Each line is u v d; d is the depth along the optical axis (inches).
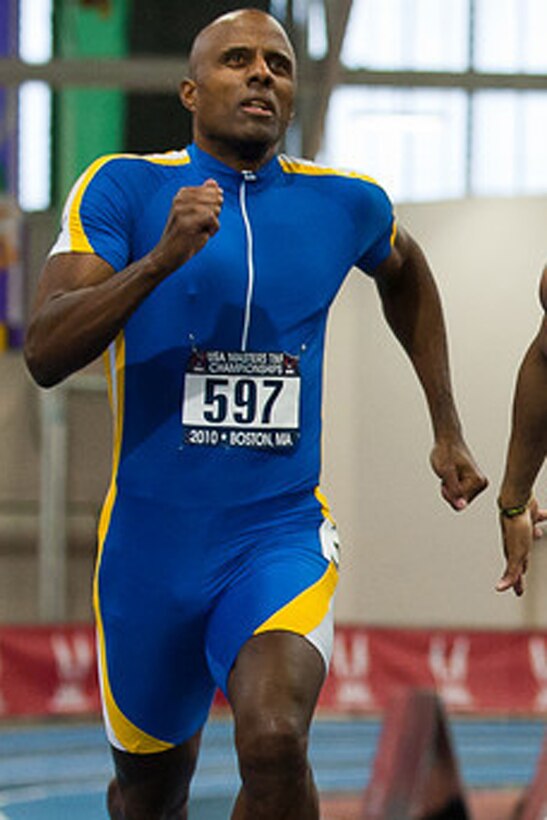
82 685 1600.6
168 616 459.5
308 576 442.0
